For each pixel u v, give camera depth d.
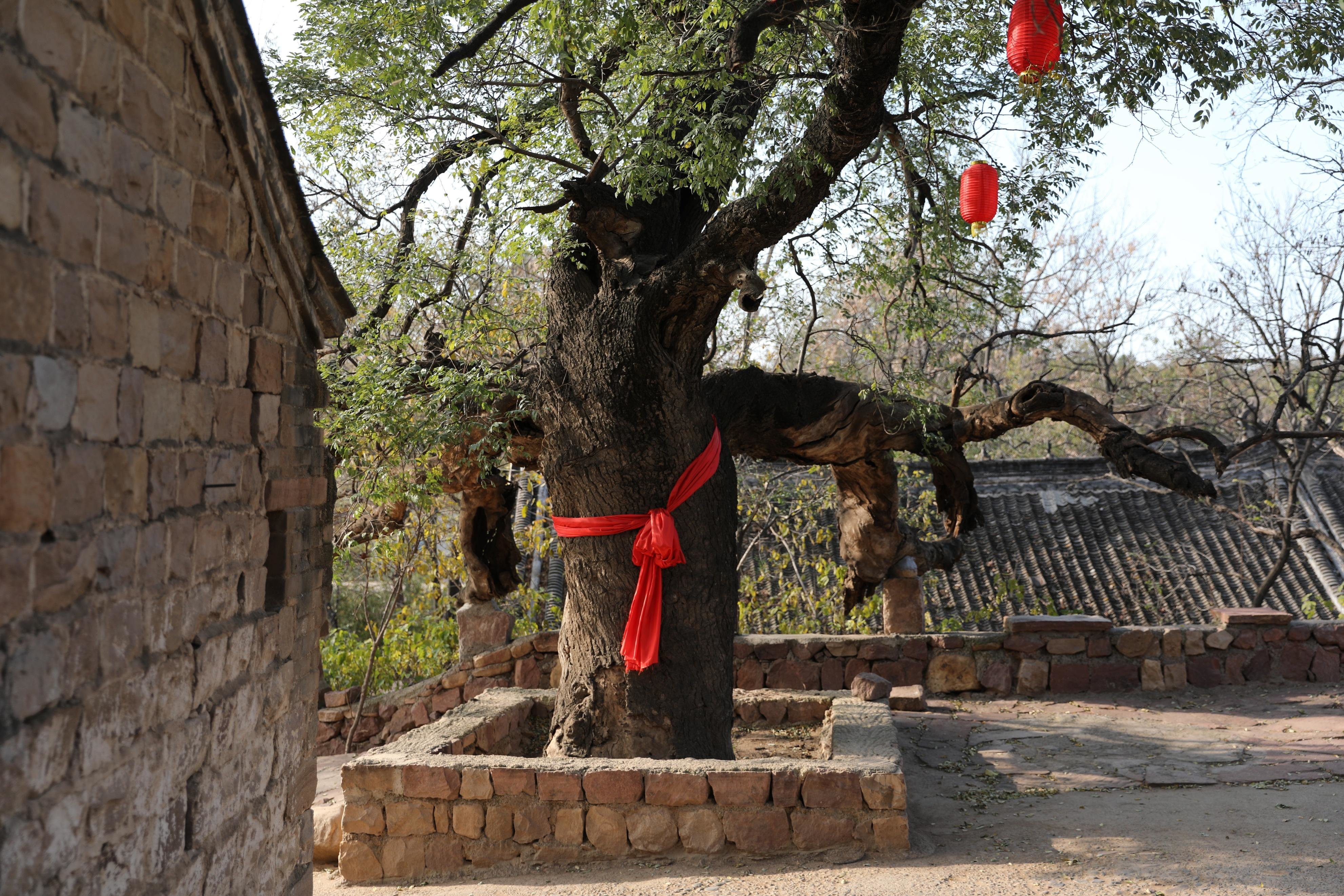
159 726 2.86
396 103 6.20
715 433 6.54
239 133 3.36
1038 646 9.28
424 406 6.64
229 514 3.42
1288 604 12.51
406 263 7.08
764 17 4.75
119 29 2.62
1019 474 15.09
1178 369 17.47
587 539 6.36
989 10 5.98
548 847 5.41
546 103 6.62
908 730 8.09
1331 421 11.94
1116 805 5.93
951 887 4.66
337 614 14.48
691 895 4.80
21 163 2.16
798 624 11.45
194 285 3.12
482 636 9.77
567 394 6.31
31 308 2.20
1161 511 14.09
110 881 2.58
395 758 5.68
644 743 6.11
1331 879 4.49
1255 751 6.97
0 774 2.09
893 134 6.12
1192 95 5.35
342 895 5.33
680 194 6.84
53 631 2.30
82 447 2.44
